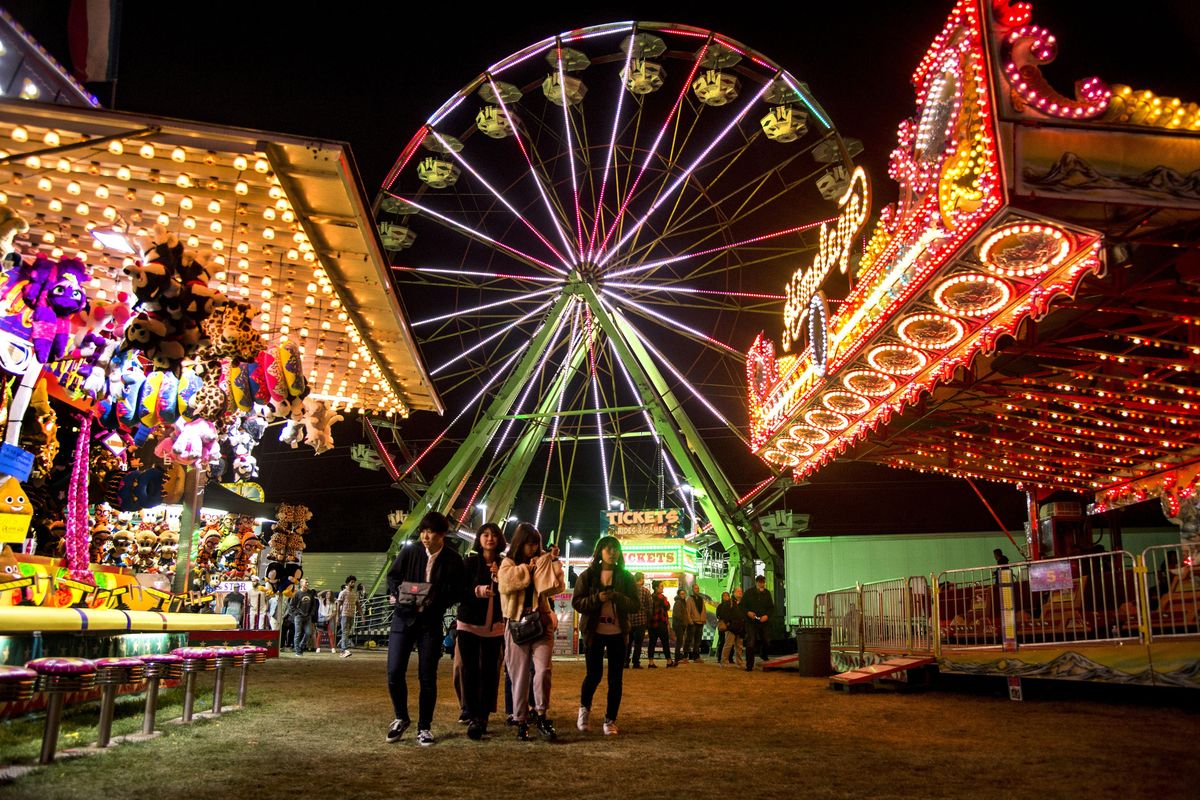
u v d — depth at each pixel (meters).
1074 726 6.87
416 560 6.07
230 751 5.07
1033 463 16.77
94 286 8.23
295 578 15.25
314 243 7.13
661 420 25.23
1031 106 6.85
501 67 24.78
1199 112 6.91
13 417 6.80
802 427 14.80
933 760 5.15
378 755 5.12
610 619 6.33
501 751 5.37
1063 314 10.79
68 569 7.70
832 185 23.34
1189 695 8.97
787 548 24.92
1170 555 15.55
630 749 5.50
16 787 3.84
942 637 10.89
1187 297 9.23
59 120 5.53
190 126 5.61
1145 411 13.38
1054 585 9.23
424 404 12.31
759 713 7.72
